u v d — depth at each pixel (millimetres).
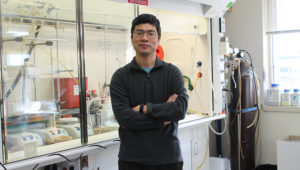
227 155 3477
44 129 1711
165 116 1412
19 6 1631
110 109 2033
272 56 3449
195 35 2631
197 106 2658
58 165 1867
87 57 2086
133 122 1421
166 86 1523
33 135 1627
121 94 1491
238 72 3021
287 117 3223
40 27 1779
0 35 1463
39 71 1753
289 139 3092
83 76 1841
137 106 1455
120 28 2182
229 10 3523
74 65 1853
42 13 1781
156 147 1429
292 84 3350
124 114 1439
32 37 1725
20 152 1509
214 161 2953
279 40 3398
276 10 3330
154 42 1509
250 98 3074
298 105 3162
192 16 2441
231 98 3100
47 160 1518
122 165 1469
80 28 1840
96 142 1784
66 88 1849
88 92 2029
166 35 2814
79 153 1655
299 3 3211
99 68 2156
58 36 1873
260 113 3369
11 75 1556
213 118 2471
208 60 2541
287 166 2801
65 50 1867
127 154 1454
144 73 1518
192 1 2238
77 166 1842
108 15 2137
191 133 2564
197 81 2646
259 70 3365
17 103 1566
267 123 3348
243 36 3457
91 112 1929
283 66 3396
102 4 2053
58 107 1815
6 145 1431
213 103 2570
